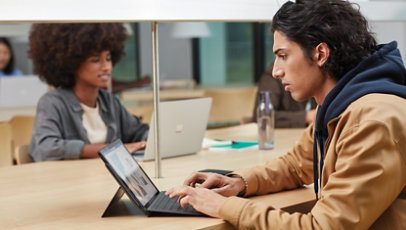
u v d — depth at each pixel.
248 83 8.35
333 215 1.28
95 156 2.49
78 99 2.76
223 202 1.42
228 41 8.59
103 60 2.73
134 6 1.73
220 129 3.10
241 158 2.30
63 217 1.51
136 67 8.90
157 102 1.95
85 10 1.65
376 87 1.35
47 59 2.76
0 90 4.90
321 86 1.46
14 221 1.49
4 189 1.87
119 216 1.50
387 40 4.66
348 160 1.30
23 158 2.65
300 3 1.45
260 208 1.37
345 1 1.44
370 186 1.27
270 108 2.46
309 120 3.25
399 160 1.29
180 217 1.46
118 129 2.87
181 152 2.38
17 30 4.66
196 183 1.76
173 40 8.94
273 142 2.49
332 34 1.39
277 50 1.47
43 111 2.65
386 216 1.35
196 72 8.90
